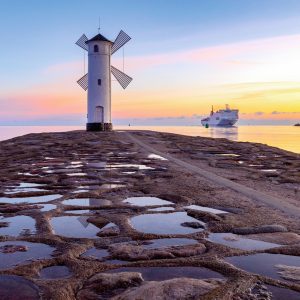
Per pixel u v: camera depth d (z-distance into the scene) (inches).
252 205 230.7
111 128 1273.4
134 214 212.2
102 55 1227.9
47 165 438.6
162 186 297.6
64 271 132.3
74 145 721.6
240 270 129.9
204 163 458.0
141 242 162.9
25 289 116.8
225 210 219.1
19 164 451.5
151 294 112.3
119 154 567.2
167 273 129.2
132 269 132.6
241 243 160.1
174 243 160.9
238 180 327.0
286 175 359.6
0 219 202.5
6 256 147.0
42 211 218.8
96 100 1235.9
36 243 162.6
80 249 153.1
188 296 111.0
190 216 206.7
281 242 160.7
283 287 117.3
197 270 131.6
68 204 237.9
